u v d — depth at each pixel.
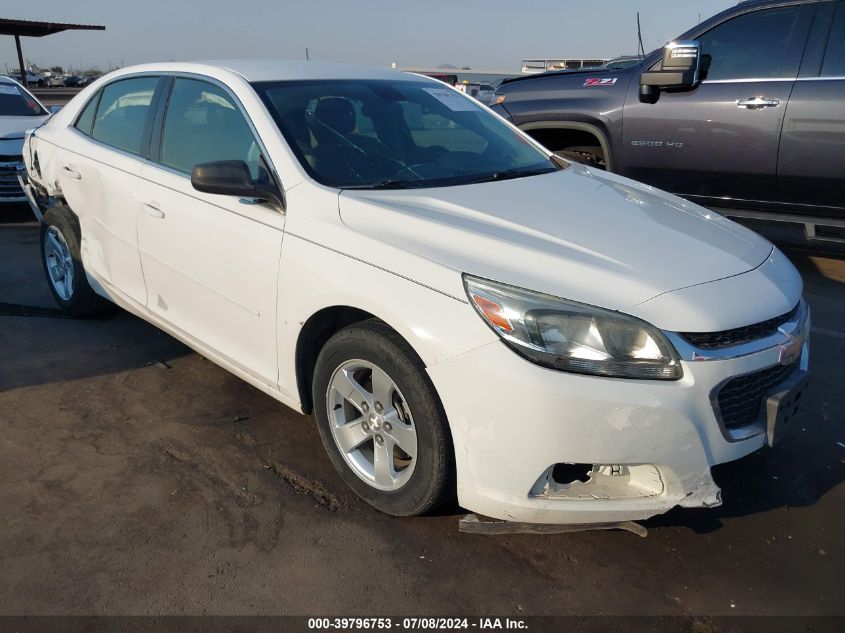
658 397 2.21
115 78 4.27
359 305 2.56
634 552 2.62
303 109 3.28
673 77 5.65
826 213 5.51
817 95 5.23
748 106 5.54
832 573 2.52
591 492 2.37
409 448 2.57
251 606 2.33
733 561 2.57
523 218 2.73
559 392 2.19
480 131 3.79
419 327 2.38
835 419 3.54
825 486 3.02
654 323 2.24
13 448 3.19
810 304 5.19
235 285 3.12
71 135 4.45
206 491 2.92
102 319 4.76
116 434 3.33
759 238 3.00
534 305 2.26
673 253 2.56
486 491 2.36
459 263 2.41
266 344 3.04
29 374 3.92
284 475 3.04
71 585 2.40
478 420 2.30
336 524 2.73
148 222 3.58
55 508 2.79
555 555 2.60
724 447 2.35
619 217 2.86
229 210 3.12
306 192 2.88
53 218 4.57
